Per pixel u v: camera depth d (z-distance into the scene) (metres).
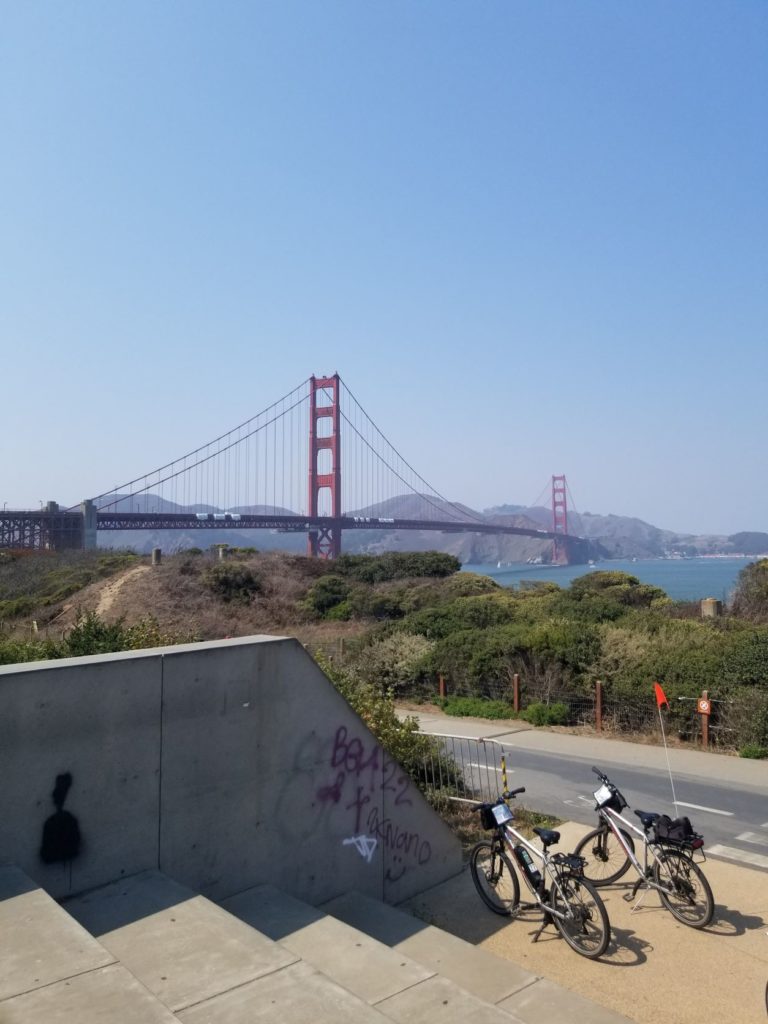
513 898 6.60
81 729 5.02
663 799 10.41
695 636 16.41
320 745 6.35
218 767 5.70
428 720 16.23
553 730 15.01
